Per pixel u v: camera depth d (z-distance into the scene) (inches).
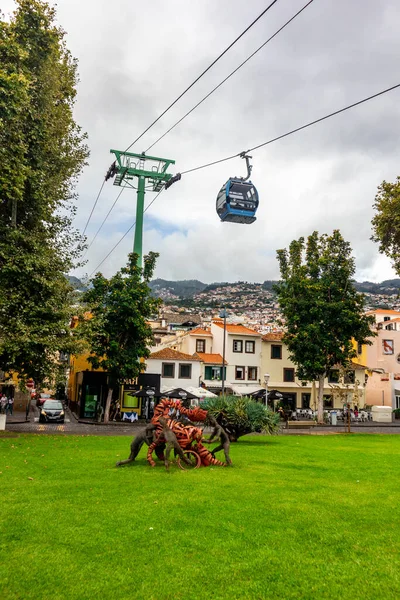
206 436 958.4
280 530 278.2
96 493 358.3
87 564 225.8
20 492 358.6
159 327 2938.0
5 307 839.1
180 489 377.1
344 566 227.3
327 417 1961.1
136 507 318.3
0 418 1040.2
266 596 197.6
